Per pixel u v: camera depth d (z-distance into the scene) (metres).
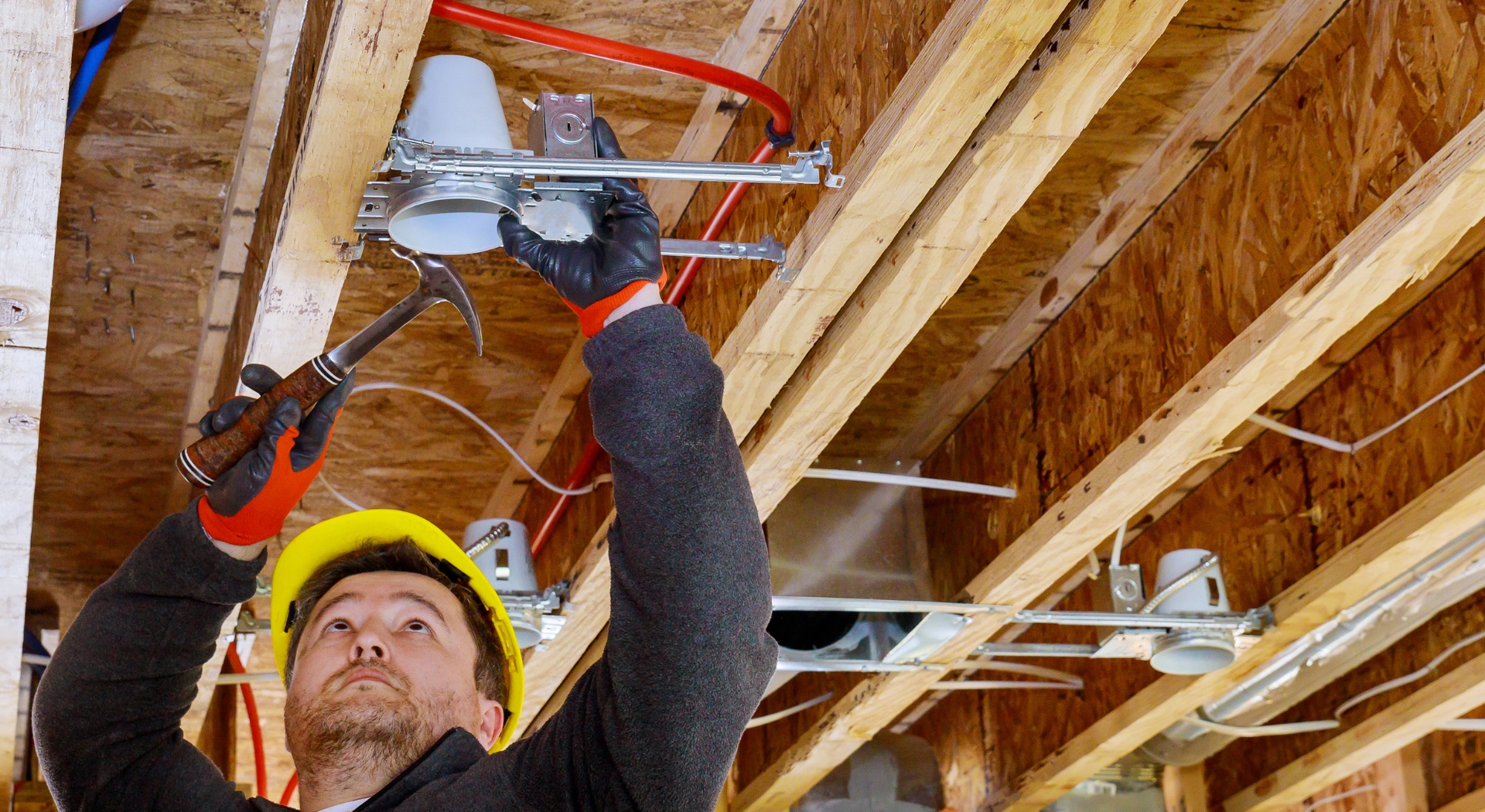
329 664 1.67
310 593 1.85
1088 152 3.04
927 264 2.40
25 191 1.78
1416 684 4.32
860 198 2.24
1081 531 3.27
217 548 1.68
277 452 1.65
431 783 1.52
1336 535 3.53
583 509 3.45
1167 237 3.03
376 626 1.71
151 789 1.73
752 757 4.80
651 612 1.34
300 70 2.32
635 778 1.39
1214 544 3.93
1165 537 4.12
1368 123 2.52
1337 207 2.56
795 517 3.70
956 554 3.71
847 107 2.33
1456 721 4.46
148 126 2.63
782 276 2.41
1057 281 3.34
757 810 4.64
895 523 3.80
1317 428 3.64
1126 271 3.17
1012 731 4.88
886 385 3.73
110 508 3.73
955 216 2.30
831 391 2.69
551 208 1.96
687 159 2.81
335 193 2.11
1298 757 4.71
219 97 2.58
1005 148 2.20
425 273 1.75
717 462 1.38
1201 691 4.03
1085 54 2.06
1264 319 2.69
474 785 1.50
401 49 1.93
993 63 2.03
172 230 2.85
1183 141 2.94
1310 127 2.66
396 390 3.48
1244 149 2.82
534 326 3.30
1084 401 3.27
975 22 1.97
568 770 1.47
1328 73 2.63
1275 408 3.74
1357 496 3.49
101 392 3.29
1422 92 2.41
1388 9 2.51
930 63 2.07
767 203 2.56
